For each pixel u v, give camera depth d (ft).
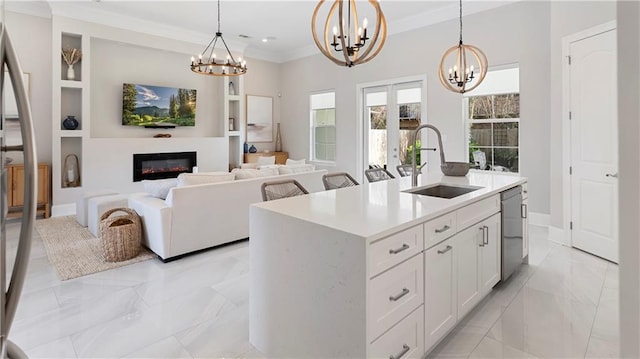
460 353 6.70
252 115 26.89
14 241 13.04
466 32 17.65
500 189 9.04
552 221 13.66
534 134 15.78
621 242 1.77
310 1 17.37
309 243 5.75
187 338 7.23
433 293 6.39
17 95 2.08
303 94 26.71
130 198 13.28
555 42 13.19
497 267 8.99
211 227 12.48
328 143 25.40
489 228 8.51
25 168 2.11
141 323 7.77
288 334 6.25
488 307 8.45
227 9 18.37
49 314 8.11
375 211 6.45
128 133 21.29
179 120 23.04
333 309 5.42
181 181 12.26
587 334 7.26
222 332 7.46
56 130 17.63
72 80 18.31
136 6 17.93
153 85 22.02
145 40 20.53
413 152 9.93
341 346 5.33
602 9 11.40
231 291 9.38
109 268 10.91
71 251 12.42
